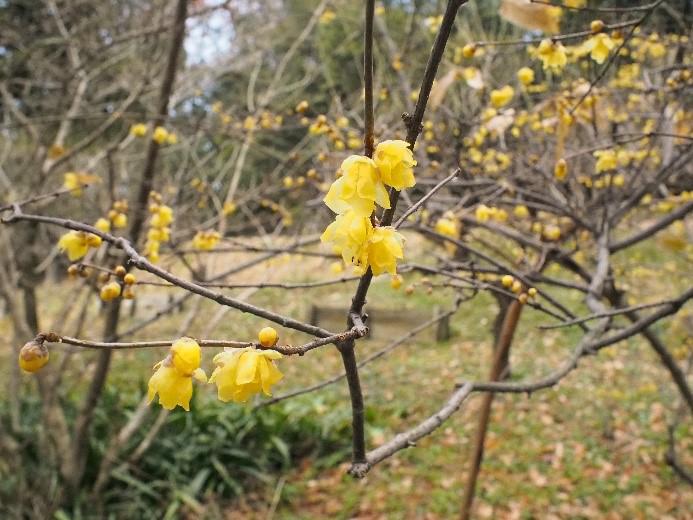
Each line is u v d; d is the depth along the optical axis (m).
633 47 3.20
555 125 2.12
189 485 4.18
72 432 4.20
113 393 4.71
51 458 3.78
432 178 2.70
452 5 0.83
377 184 0.81
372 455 1.10
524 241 2.36
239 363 0.76
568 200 2.33
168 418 4.45
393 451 1.12
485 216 2.03
